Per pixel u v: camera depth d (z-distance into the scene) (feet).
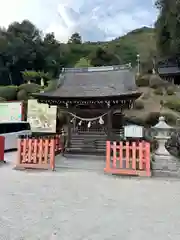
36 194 14.67
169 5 67.15
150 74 92.07
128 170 20.70
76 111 35.17
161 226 9.98
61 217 10.87
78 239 8.61
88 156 31.09
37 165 23.08
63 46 157.17
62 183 17.67
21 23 147.02
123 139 30.35
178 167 20.97
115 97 29.07
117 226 9.92
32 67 122.62
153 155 22.93
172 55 86.12
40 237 8.74
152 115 55.01
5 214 11.16
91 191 15.56
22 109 49.78
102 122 31.76
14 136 39.55
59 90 34.35
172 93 73.67
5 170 22.68
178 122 52.34
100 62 121.70
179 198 14.17
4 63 116.37
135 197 14.30
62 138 34.32
